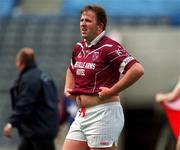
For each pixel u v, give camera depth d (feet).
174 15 175.22
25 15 174.81
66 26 169.37
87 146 48.83
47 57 158.30
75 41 164.25
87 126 47.93
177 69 138.10
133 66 46.19
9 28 169.68
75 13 178.50
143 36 139.13
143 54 139.03
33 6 188.03
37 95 71.77
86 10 47.75
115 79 47.78
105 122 47.37
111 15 174.91
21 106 70.95
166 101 71.97
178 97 71.46
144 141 145.89
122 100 134.92
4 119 138.10
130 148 147.33
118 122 47.91
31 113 71.87
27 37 166.40
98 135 47.44
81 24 47.91
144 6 179.42
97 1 181.88
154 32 139.13
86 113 47.93
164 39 138.82
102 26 47.93
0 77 152.66
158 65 138.10
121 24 169.48
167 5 179.42
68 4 182.60
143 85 137.59
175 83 101.71
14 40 165.99
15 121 71.46
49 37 165.99
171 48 138.41
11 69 155.12
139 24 170.60
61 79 147.43
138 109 139.64
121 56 46.75
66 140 49.39
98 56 47.47
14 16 174.60
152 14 175.73
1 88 149.07
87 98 47.78
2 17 174.19
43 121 72.59
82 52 48.70
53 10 185.98
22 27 169.68
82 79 48.16
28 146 73.46
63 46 162.71
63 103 87.25
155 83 137.59
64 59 156.87
